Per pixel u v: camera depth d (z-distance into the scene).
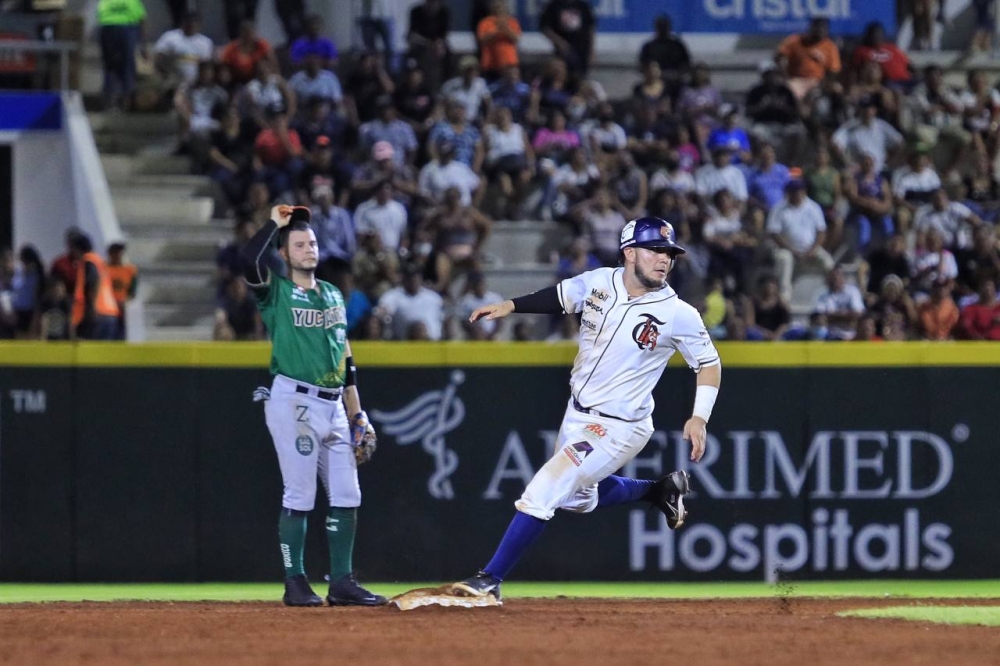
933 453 41.44
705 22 76.06
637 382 28.69
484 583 29.16
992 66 78.94
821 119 68.69
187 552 40.59
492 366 41.06
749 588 40.50
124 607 31.44
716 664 21.66
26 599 37.38
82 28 69.38
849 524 41.28
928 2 78.94
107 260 58.00
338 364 30.72
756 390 41.22
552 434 41.03
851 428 41.34
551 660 21.89
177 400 40.72
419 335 51.59
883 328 55.28
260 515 40.72
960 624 27.69
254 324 55.19
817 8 76.25
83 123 66.00
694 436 28.31
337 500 31.17
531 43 74.12
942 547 41.41
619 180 62.78
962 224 62.69
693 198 61.75
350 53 73.88
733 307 56.25
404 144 63.47
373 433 31.64
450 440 40.94
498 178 64.00
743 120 69.25
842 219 63.62
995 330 56.16
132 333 57.34
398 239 59.28
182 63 69.69
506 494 40.97
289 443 30.56
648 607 31.98
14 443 40.59
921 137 67.56
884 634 25.44
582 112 67.12
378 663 21.55
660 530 41.09
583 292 28.81
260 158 62.22
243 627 25.92
